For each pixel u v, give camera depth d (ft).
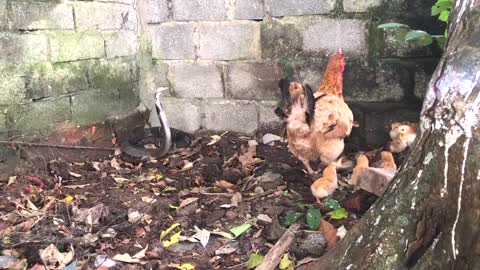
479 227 3.16
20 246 4.69
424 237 3.39
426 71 6.73
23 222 5.15
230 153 7.51
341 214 5.11
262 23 7.52
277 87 7.64
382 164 5.55
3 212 5.42
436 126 3.38
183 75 8.18
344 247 3.76
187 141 7.87
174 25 8.04
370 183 4.99
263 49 7.61
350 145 7.28
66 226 5.19
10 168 6.16
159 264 4.57
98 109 7.49
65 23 6.81
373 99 7.10
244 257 4.72
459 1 3.64
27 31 6.25
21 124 6.28
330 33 7.16
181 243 4.99
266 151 7.41
